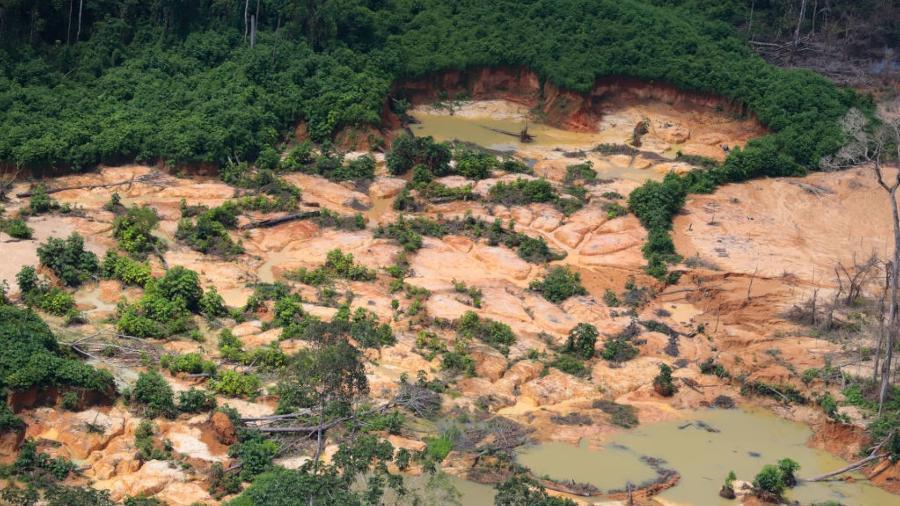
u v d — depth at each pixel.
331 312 61.88
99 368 53.19
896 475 51.81
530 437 53.50
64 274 62.62
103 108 81.81
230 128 79.81
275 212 73.50
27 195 72.69
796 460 53.75
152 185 75.62
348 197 76.56
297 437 50.66
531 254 70.38
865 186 81.44
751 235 74.62
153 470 47.16
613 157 86.69
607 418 55.66
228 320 61.03
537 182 77.12
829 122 88.00
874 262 65.62
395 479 45.38
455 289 65.69
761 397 58.69
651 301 67.00
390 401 54.19
